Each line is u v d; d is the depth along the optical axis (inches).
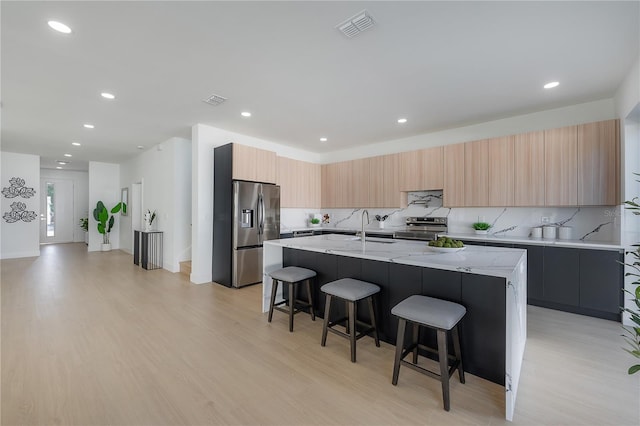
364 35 85.6
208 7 73.4
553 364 85.9
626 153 115.7
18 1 70.0
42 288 166.4
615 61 99.8
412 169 192.1
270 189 189.9
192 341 101.9
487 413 65.8
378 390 74.5
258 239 181.8
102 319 121.1
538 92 125.7
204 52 94.6
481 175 161.8
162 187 225.9
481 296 79.7
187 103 138.9
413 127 179.5
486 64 102.0
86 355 91.2
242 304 142.2
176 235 209.5
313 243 122.1
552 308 132.1
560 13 75.4
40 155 274.4
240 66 103.7
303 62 101.2
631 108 105.7
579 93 126.5
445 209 188.2
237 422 63.3
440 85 119.3
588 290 121.0
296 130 187.6
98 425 61.9
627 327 111.3
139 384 76.4
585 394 72.0
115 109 146.6
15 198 265.3
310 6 73.3
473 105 141.1
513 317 68.2
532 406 67.6
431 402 69.8
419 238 179.9
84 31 82.9
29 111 148.8
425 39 87.5
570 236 140.7
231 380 78.7
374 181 213.5
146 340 102.3
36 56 96.1
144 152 257.6
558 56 96.7
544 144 141.9
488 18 77.7
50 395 71.3
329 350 95.8
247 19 78.3
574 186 133.0
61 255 282.0
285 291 137.1
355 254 93.7
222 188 177.6
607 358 89.4
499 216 166.7
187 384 76.7
